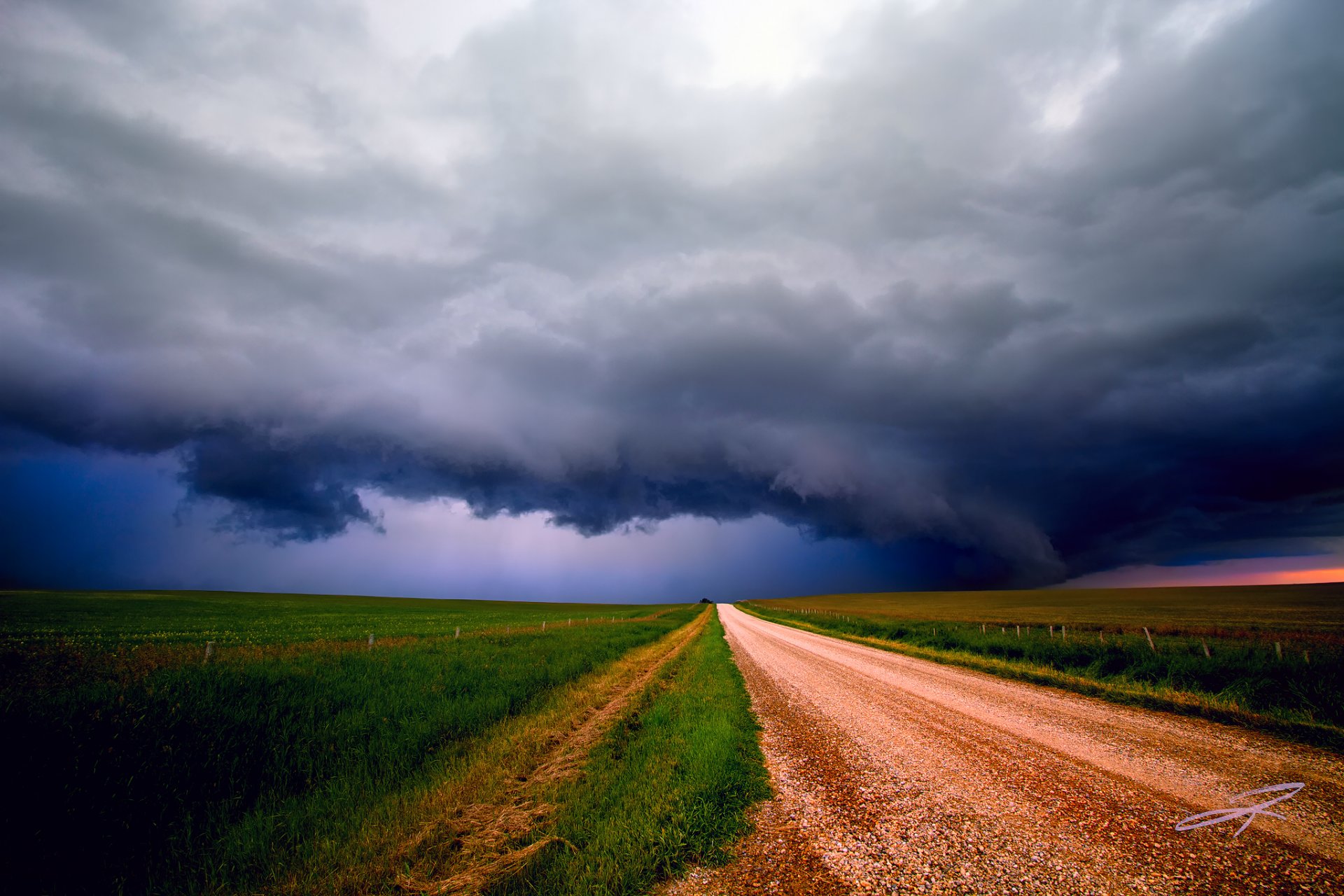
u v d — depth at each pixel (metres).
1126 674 14.40
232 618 50.81
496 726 10.30
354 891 4.98
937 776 7.39
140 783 6.39
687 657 22.23
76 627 37.34
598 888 4.63
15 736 6.03
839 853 5.18
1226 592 90.00
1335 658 11.34
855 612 73.69
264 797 6.98
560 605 138.00
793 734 9.95
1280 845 5.07
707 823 5.79
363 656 15.61
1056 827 5.61
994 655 20.97
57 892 5.16
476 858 5.46
